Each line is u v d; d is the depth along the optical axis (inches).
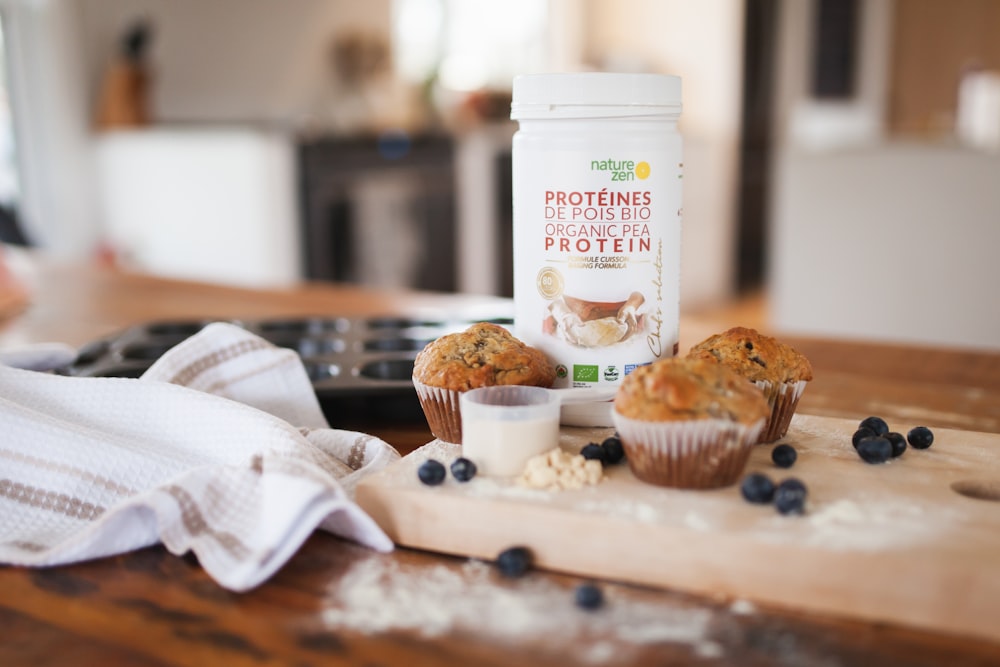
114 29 134.5
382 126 158.1
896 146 109.3
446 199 143.3
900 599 24.3
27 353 37.7
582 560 26.3
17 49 127.8
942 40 220.1
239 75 146.2
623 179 30.1
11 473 29.1
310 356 39.8
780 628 24.3
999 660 23.3
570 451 29.9
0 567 27.0
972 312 107.9
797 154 115.9
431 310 52.4
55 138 129.5
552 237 30.6
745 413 26.9
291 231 121.4
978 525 25.6
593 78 29.7
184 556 27.2
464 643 23.8
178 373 34.1
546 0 194.5
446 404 30.3
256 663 23.3
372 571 26.5
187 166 125.0
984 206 104.7
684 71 196.5
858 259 114.0
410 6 170.9
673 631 24.1
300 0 151.6
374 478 28.3
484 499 27.0
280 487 26.7
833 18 211.0
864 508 26.4
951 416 35.6
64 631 24.4
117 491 29.1
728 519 25.9
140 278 65.0
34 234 131.6
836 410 36.3
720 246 192.1
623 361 30.9
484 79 184.7
